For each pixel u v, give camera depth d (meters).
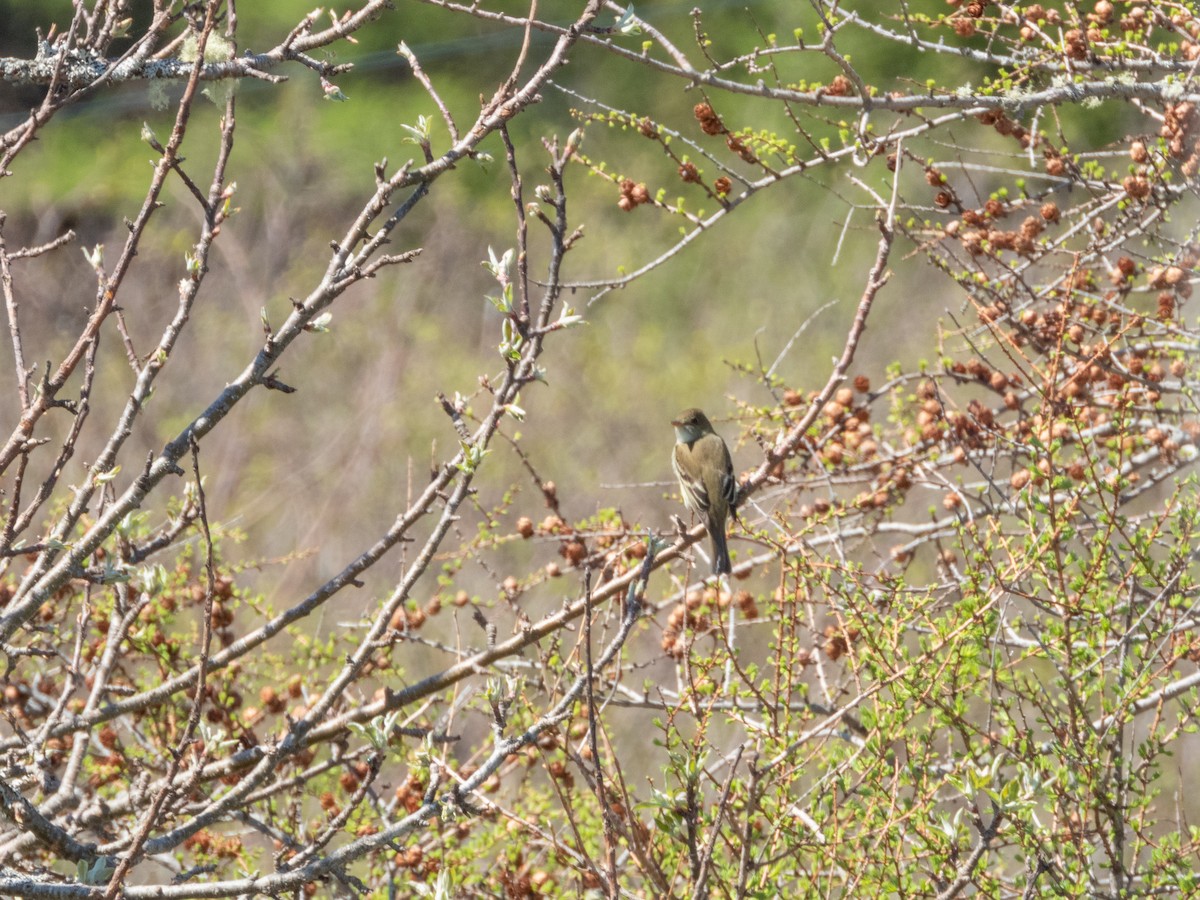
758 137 10.08
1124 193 10.20
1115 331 10.12
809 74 30.33
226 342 26.47
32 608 7.26
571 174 31.56
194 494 7.84
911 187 26.22
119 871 6.43
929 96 9.99
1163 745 8.10
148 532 10.47
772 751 8.09
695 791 6.88
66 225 30.48
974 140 27.27
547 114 32.81
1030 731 7.73
